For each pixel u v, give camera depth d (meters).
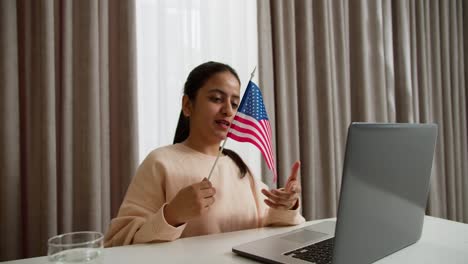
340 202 0.54
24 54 1.29
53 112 1.28
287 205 1.02
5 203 1.21
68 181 1.31
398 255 0.72
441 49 2.41
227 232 0.98
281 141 1.76
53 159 1.28
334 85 1.97
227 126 1.10
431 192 2.29
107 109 1.39
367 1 2.13
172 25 1.64
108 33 1.44
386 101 2.18
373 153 0.58
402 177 0.68
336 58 2.01
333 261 0.56
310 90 1.87
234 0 1.79
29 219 1.27
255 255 0.70
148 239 0.83
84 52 1.34
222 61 1.74
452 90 2.45
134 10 1.43
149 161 1.05
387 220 0.67
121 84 1.43
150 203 0.99
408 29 2.26
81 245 0.58
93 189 1.33
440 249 0.76
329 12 1.97
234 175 1.15
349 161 0.54
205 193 0.85
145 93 1.58
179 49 1.64
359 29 2.07
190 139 1.15
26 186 1.29
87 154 1.33
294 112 1.81
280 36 1.78
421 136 0.71
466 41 2.54
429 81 2.33
